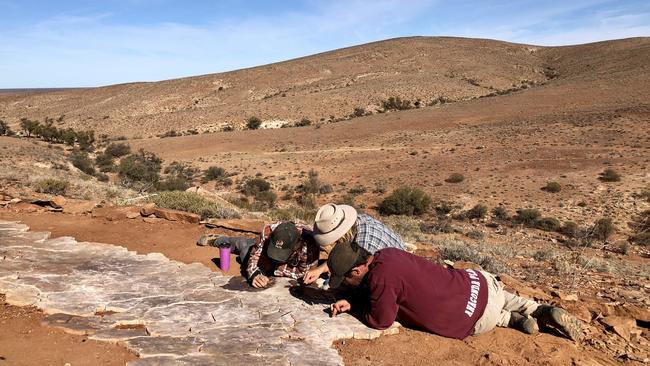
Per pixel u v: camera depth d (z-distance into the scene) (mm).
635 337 5199
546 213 35875
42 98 189125
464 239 24734
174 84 170750
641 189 39375
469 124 81188
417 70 166750
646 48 152375
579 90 98875
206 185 52812
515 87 144375
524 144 60281
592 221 33156
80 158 57781
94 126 124125
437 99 122688
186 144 85188
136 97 160750
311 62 183875
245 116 115812
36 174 20688
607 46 178125
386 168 55781
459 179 47000
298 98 128375
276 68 178625
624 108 74500
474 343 4645
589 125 66625
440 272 4641
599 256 23500
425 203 38688
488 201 39969
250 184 49125
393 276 4484
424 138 72375
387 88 132250
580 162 49219
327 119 112062
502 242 25578
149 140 92750
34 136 94750
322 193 47188
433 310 4559
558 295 6227
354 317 4961
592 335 5117
